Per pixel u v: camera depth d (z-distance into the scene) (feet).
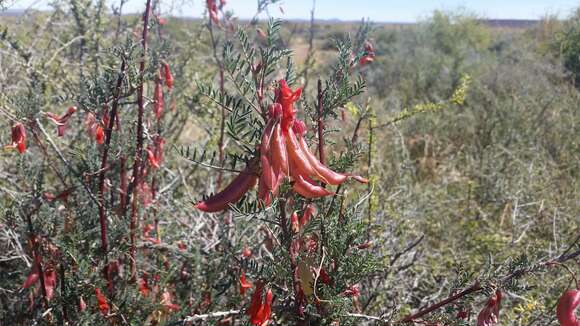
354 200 1.75
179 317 1.44
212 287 1.55
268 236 1.74
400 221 2.35
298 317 1.37
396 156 3.41
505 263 1.41
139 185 1.69
